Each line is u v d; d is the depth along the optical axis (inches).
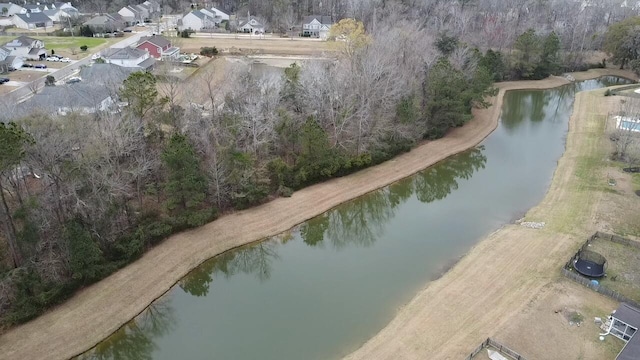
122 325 1368.1
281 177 1971.0
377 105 2347.4
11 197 1509.6
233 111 2066.9
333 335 1312.7
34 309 1300.4
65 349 1262.3
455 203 2026.3
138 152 1740.9
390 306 1416.1
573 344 1208.8
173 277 1552.7
